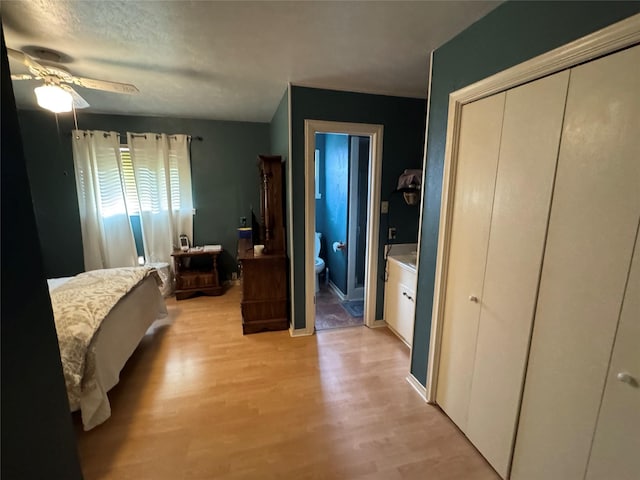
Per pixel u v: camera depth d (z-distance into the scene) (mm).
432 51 1783
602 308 994
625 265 925
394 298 2812
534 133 1188
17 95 2828
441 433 1705
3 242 693
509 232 1325
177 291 3707
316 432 1704
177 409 1879
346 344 2676
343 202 3770
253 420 1792
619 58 904
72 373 1574
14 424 716
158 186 3760
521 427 1325
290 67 2049
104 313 1815
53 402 863
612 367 978
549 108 1123
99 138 3475
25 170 769
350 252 3686
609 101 937
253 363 2379
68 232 3615
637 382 917
